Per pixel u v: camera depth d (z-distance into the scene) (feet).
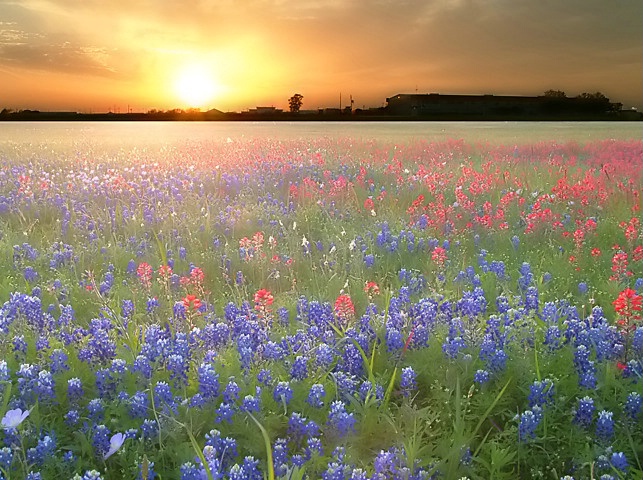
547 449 12.55
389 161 69.92
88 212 36.76
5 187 45.37
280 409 13.55
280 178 51.03
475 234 31.50
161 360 15.02
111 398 13.83
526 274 22.45
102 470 11.84
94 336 15.72
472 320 17.62
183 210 37.73
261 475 11.39
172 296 22.33
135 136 147.95
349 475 11.01
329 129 209.15
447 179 49.60
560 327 17.40
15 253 26.16
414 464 11.25
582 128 200.85
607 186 43.80
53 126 272.10
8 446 11.76
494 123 296.71
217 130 203.00
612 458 11.37
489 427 13.62
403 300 19.90
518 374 14.67
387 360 16.19
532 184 48.03
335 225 32.68
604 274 24.53
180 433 12.49
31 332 17.56
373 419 12.99
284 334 18.35
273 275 24.29
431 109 464.65
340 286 22.84
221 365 15.02
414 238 29.53
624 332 15.84
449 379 14.57
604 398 13.84
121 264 26.71
